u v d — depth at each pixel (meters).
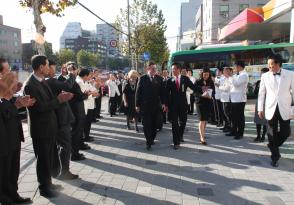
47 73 5.47
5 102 4.85
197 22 77.12
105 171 6.97
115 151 8.66
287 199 5.45
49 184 5.68
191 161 7.68
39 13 11.04
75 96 7.41
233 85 9.90
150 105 8.67
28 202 5.39
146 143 8.87
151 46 39.03
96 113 13.86
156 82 8.73
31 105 5.13
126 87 11.62
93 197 5.59
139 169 7.10
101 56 102.12
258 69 21.08
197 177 6.56
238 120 9.98
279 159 7.76
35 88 5.23
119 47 39.66
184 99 8.93
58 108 5.93
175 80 8.82
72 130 7.64
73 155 7.75
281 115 6.90
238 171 6.91
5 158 4.98
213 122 12.84
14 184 5.30
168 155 8.23
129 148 9.02
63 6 11.98
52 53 76.06
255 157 7.98
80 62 88.88
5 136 4.78
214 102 12.33
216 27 49.16
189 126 12.46
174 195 5.66
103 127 12.46
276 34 34.91
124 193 5.76
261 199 5.45
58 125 6.15
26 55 98.50
